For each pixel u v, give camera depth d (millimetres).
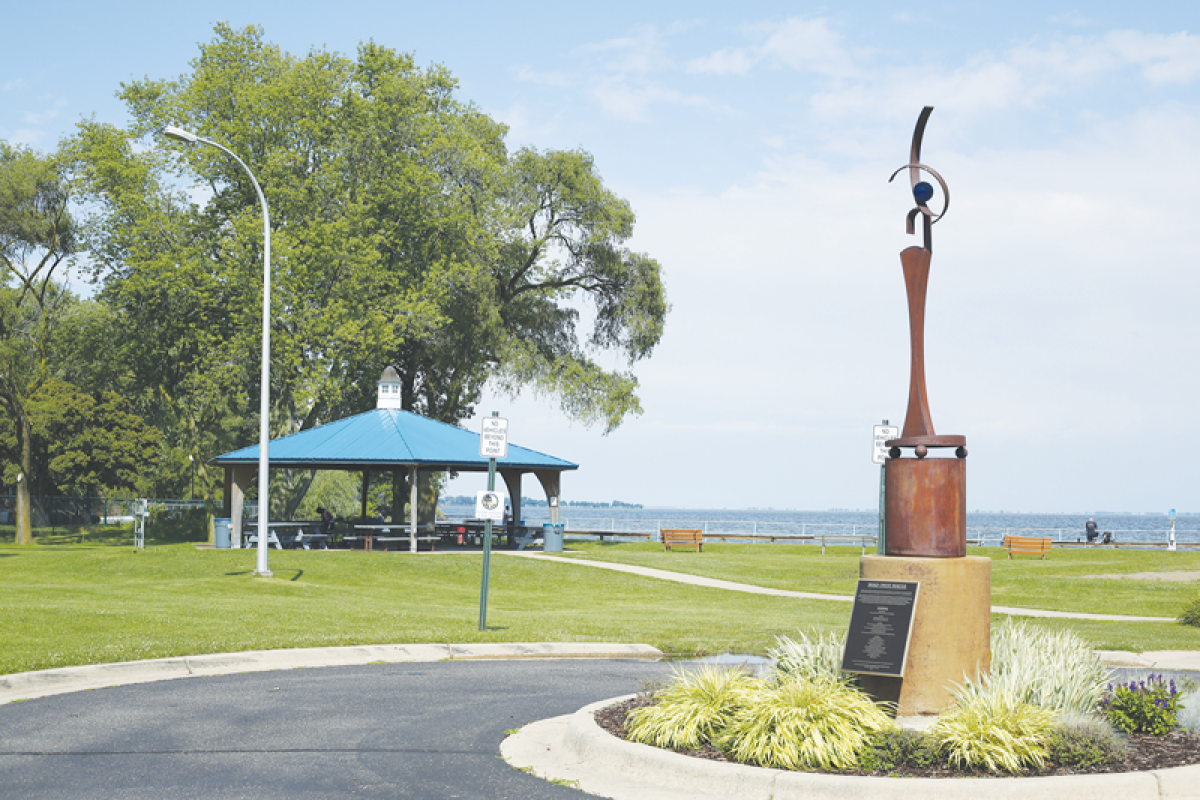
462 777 7141
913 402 9023
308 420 45500
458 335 46250
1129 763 6812
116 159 42531
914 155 9727
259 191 25312
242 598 20438
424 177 42969
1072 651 8828
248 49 43969
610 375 46812
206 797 6637
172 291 40375
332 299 40625
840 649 8828
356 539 39375
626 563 31234
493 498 15555
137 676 11578
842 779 6324
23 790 6797
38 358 54938
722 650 13945
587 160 47938
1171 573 28781
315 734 8602
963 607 8352
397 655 13367
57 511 50531
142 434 53281
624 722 8164
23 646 12805
